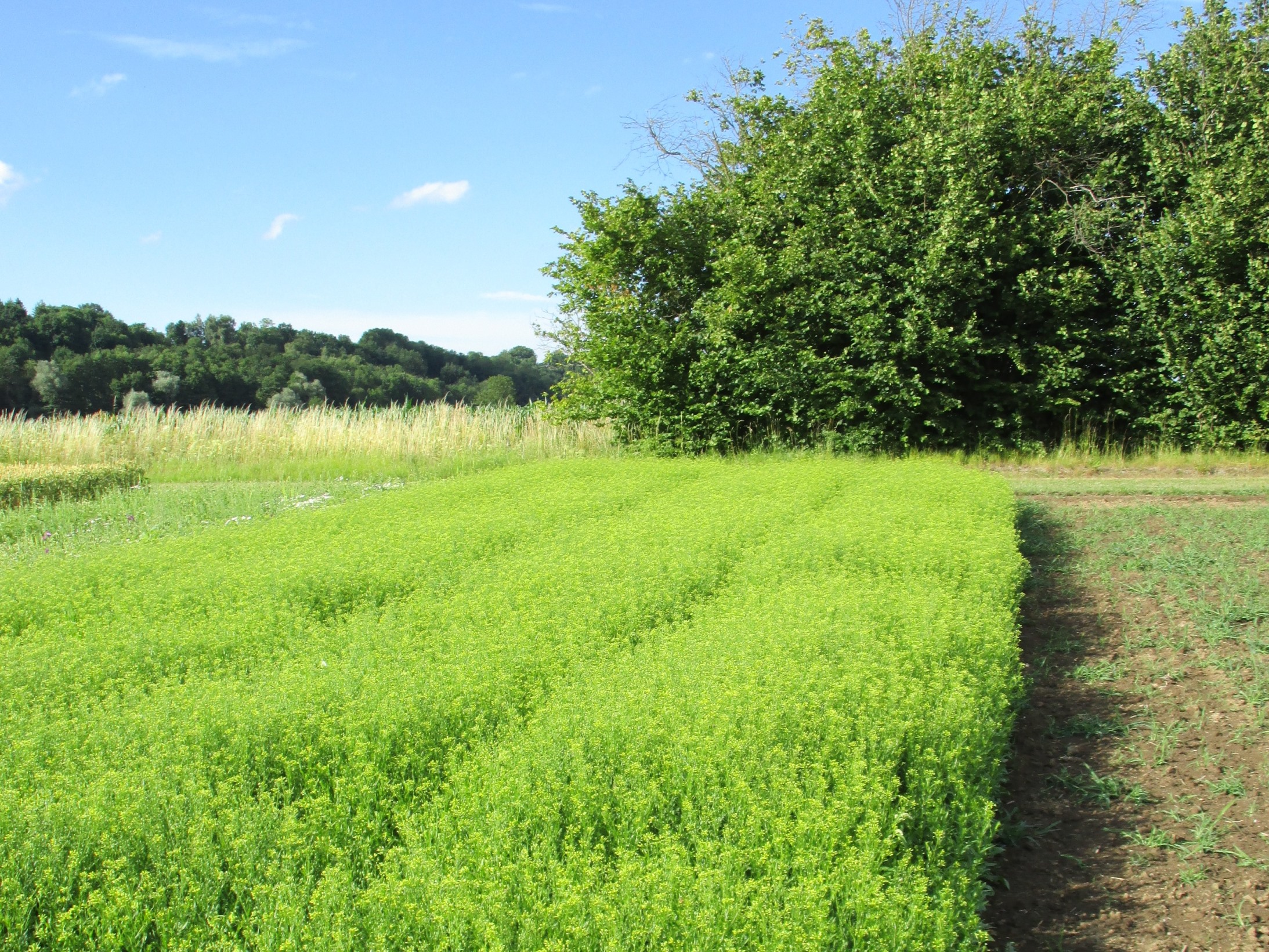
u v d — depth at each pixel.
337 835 3.60
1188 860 4.25
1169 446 17.09
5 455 18.77
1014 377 18.25
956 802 3.85
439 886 3.05
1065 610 7.77
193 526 11.07
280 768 4.20
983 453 17.61
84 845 3.44
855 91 18.06
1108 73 17.77
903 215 17.45
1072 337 17.59
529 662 5.09
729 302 18.48
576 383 19.72
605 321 18.75
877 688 4.50
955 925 3.17
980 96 17.69
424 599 6.59
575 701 4.48
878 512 9.24
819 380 18.08
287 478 17.55
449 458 18.31
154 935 3.20
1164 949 3.66
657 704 4.38
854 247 17.62
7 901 3.13
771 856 3.38
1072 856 4.33
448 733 4.45
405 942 2.96
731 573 7.22
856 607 5.73
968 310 17.75
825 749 3.95
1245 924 3.79
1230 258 16.36
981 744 4.33
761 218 18.66
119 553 8.27
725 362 18.38
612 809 3.72
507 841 3.37
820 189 18.34
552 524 9.46
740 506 9.88
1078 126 17.58
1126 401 17.67
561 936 2.96
